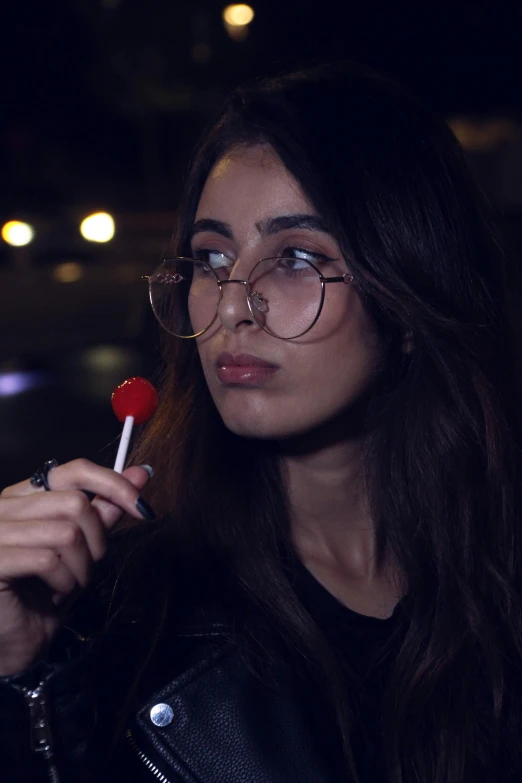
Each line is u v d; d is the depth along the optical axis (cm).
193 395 189
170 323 190
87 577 133
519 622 192
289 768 158
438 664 177
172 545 175
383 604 189
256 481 184
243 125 174
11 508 131
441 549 188
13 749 138
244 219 170
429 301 186
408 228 181
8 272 1137
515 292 219
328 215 169
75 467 134
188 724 157
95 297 1165
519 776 179
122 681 158
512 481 196
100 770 145
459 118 2231
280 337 168
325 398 173
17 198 1883
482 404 192
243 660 164
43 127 3331
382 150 181
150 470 141
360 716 171
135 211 2841
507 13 2705
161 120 3428
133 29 3158
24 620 136
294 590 179
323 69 183
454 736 173
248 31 2847
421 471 190
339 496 190
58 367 1044
